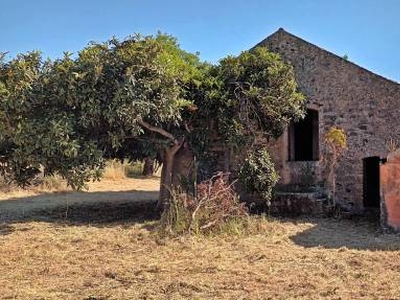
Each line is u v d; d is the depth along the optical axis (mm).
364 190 17266
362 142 17172
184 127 16828
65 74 13484
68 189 25094
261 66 16828
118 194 24297
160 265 9648
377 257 10312
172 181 17578
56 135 13117
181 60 16641
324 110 17953
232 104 16297
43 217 16609
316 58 18141
